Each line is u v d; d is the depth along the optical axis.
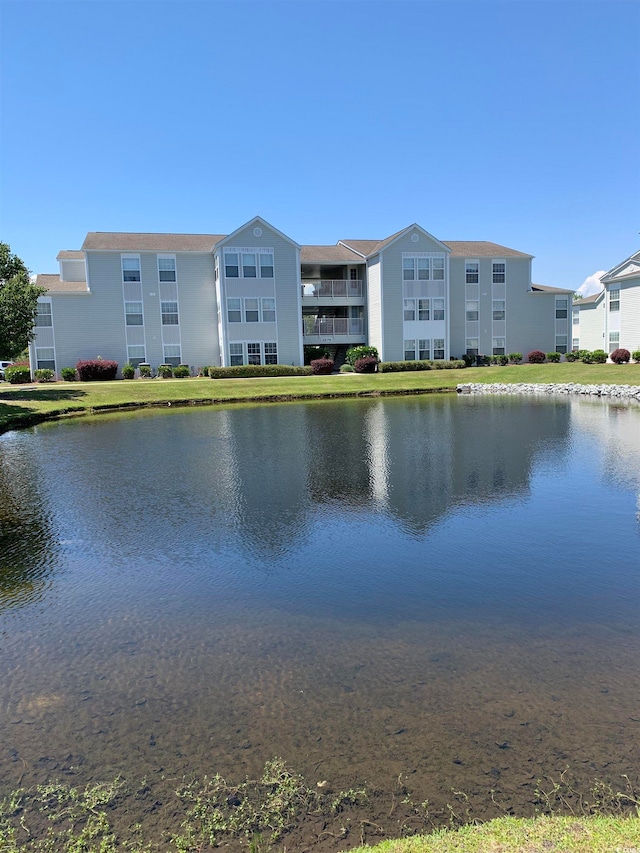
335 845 2.87
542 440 15.17
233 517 8.80
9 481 11.66
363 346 41.97
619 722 3.82
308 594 5.99
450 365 39.91
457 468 11.95
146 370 36.84
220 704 4.14
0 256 28.56
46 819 3.14
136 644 5.04
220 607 5.73
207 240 40.03
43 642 5.11
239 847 2.90
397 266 40.38
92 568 6.84
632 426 17.52
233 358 38.03
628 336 38.31
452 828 2.92
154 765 3.54
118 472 12.31
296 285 38.84
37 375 35.41
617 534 7.68
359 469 12.09
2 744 3.77
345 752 3.60
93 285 36.59
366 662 4.66
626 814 3.00
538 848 2.64
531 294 44.19
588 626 5.19
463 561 6.82
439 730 3.79
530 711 3.96
